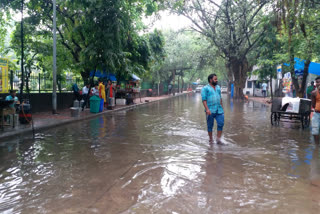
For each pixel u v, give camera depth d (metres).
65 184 4.15
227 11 23.70
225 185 4.12
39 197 3.67
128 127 9.96
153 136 8.12
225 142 7.23
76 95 17.50
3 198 3.64
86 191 3.88
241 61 28.75
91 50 13.94
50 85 16.30
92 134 8.48
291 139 7.69
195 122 11.36
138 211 3.26
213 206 3.40
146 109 18.28
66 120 11.07
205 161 5.40
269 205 3.44
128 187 4.03
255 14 22.89
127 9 14.81
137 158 5.64
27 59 16.42
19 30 14.45
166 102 26.84
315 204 3.48
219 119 7.14
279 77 16.50
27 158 5.63
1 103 8.21
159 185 4.11
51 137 7.96
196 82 97.06
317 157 5.75
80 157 5.71
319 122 7.45
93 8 13.28
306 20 8.41
